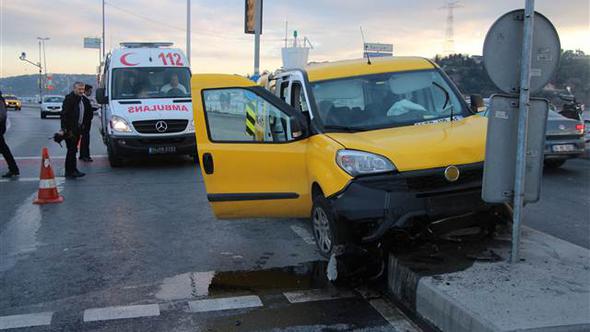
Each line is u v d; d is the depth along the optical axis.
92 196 9.08
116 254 5.97
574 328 3.49
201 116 5.57
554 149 10.72
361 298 4.68
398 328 4.10
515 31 4.41
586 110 17.11
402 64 6.36
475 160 4.80
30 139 19.48
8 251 6.09
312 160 5.24
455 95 6.11
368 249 5.23
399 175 4.64
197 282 5.11
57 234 6.77
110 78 12.78
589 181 10.02
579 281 4.20
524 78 4.34
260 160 5.51
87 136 13.32
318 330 4.09
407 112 5.84
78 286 5.02
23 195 9.09
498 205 4.95
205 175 5.57
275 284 5.03
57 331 4.09
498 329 3.47
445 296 3.99
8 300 4.69
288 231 6.83
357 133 5.41
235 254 5.95
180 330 4.10
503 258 4.73
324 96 5.91
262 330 4.09
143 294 4.82
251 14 17.19
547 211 7.56
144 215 7.75
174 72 12.99
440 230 4.98
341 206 4.73
